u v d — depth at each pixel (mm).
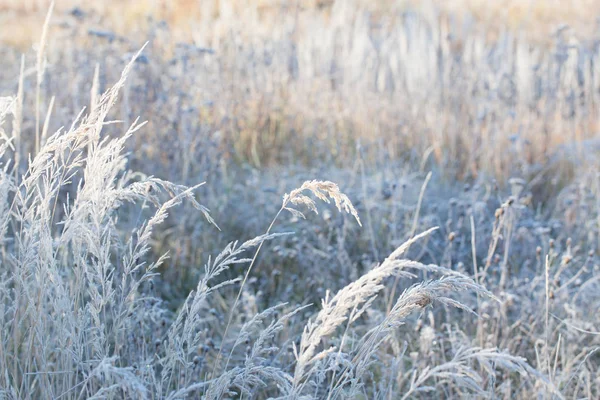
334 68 6344
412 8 9891
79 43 6020
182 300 3559
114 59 5289
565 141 5801
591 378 2729
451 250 3475
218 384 1791
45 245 1854
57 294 1856
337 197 1772
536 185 5254
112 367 1471
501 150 5371
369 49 6277
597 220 4062
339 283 3494
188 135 4574
